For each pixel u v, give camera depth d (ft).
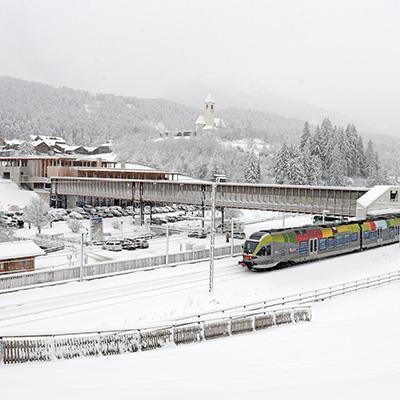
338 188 236.22
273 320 92.84
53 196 379.14
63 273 144.87
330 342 71.20
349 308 112.78
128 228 301.63
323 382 48.73
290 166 453.17
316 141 543.80
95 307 121.39
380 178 532.73
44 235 250.78
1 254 155.74
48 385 50.75
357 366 56.13
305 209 248.52
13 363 65.41
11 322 108.99
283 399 42.96
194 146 646.33
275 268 164.86
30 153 559.38
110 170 381.19
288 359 61.77
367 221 202.28
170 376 54.29
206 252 183.42
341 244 185.88
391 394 42.93
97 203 396.16
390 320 88.22
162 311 118.62
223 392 45.98
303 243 169.48
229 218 347.15
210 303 126.31
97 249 224.53
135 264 161.07
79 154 637.30
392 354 61.67
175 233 285.84
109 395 45.96
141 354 70.64
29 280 137.80
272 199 259.39
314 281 152.56
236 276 155.43
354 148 570.87
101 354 71.36
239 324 87.40
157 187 307.17
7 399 45.52
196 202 287.69
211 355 66.59
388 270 167.43
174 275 155.74
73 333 69.92
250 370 56.44
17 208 337.52
